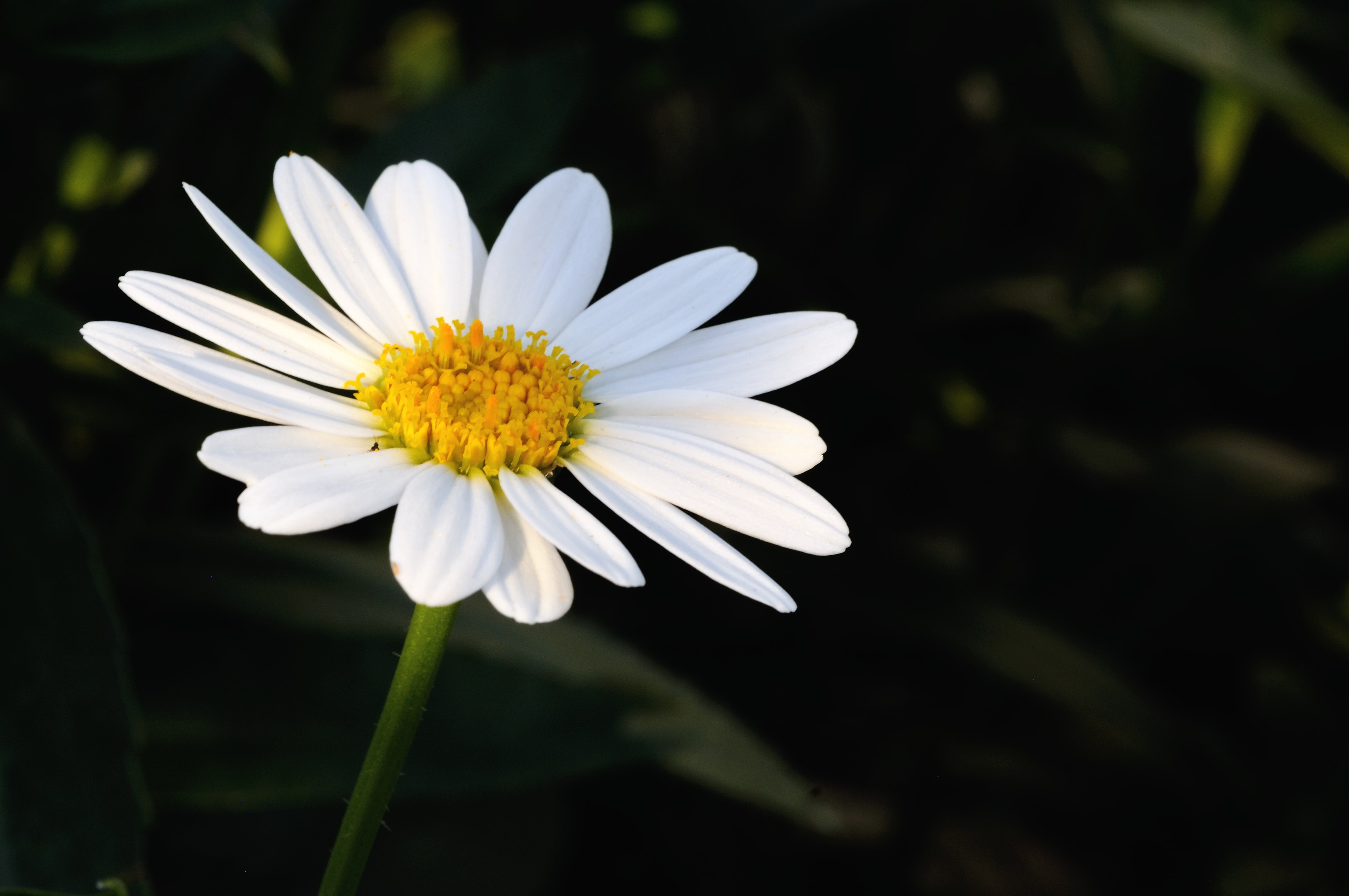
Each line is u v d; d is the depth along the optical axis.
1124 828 0.26
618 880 0.24
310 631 0.21
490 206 0.25
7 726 0.19
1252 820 0.24
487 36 0.28
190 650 0.21
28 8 0.21
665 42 0.26
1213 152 0.25
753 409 0.18
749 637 0.27
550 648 0.22
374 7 0.28
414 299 0.18
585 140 0.30
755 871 0.25
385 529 0.25
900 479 0.30
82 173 0.23
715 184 0.31
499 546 0.17
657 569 0.27
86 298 0.23
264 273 0.17
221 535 0.22
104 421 0.23
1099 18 0.26
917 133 0.32
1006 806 0.26
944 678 0.28
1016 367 0.31
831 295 0.29
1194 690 0.28
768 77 0.32
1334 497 0.30
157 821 0.22
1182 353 0.29
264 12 0.23
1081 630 0.28
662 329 0.19
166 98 0.23
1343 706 0.25
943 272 0.30
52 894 0.16
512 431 0.17
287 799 0.20
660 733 0.21
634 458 0.18
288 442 0.17
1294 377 0.30
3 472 0.20
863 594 0.24
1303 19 0.27
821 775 0.26
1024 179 0.33
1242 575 0.29
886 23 0.31
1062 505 0.30
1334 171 0.31
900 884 0.25
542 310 0.19
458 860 0.23
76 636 0.19
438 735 0.21
